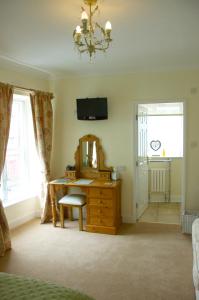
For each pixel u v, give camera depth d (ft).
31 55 11.26
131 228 13.78
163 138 20.10
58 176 15.94
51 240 12.22
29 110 14.89
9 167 14.11
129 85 14.26
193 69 13.21
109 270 9.53
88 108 14.46
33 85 14.20
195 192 13.64
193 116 13.39
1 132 11.34
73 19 7.64
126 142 14.52
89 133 15.14
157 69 13.65
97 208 13.14
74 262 10.13
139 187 15.19
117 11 7.12
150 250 11.10
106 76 14.60
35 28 8.29
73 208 15.48
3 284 4.74
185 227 12.89
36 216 15.56
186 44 9.94
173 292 8.20
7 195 13.85
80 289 8.39
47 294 4.42
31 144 15.19
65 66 13.23
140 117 15.08
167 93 13.70
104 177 14.35
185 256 10.53
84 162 15.20
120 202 14.46
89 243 11.87
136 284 8.65
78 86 15.15
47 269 9.61
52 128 15.34
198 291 6.42
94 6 6.83
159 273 9.30
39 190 15.01
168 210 16.93
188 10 7.09
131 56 11.53
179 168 18.94
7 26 8.11
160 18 7.59
